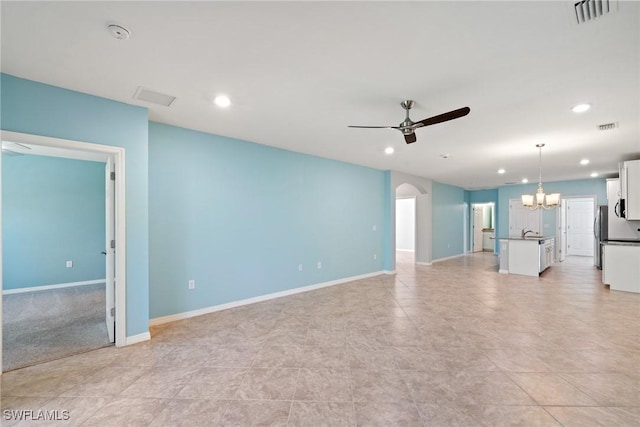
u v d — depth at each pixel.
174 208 3.56
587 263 8.05
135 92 2.64
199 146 3.78
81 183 5.49
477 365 2.46
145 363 2.49
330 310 3.96
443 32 1.79
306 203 5.09
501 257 6.76
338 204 5.68
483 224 11.59
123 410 1.89
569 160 5.45
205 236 3.83
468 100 2.77
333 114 3.17
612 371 2.36
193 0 1.53
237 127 3.63
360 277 6.12
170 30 1.79
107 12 1.63
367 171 6.32
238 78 2.40
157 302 3.42
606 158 5.25
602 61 2.08
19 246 4.94
